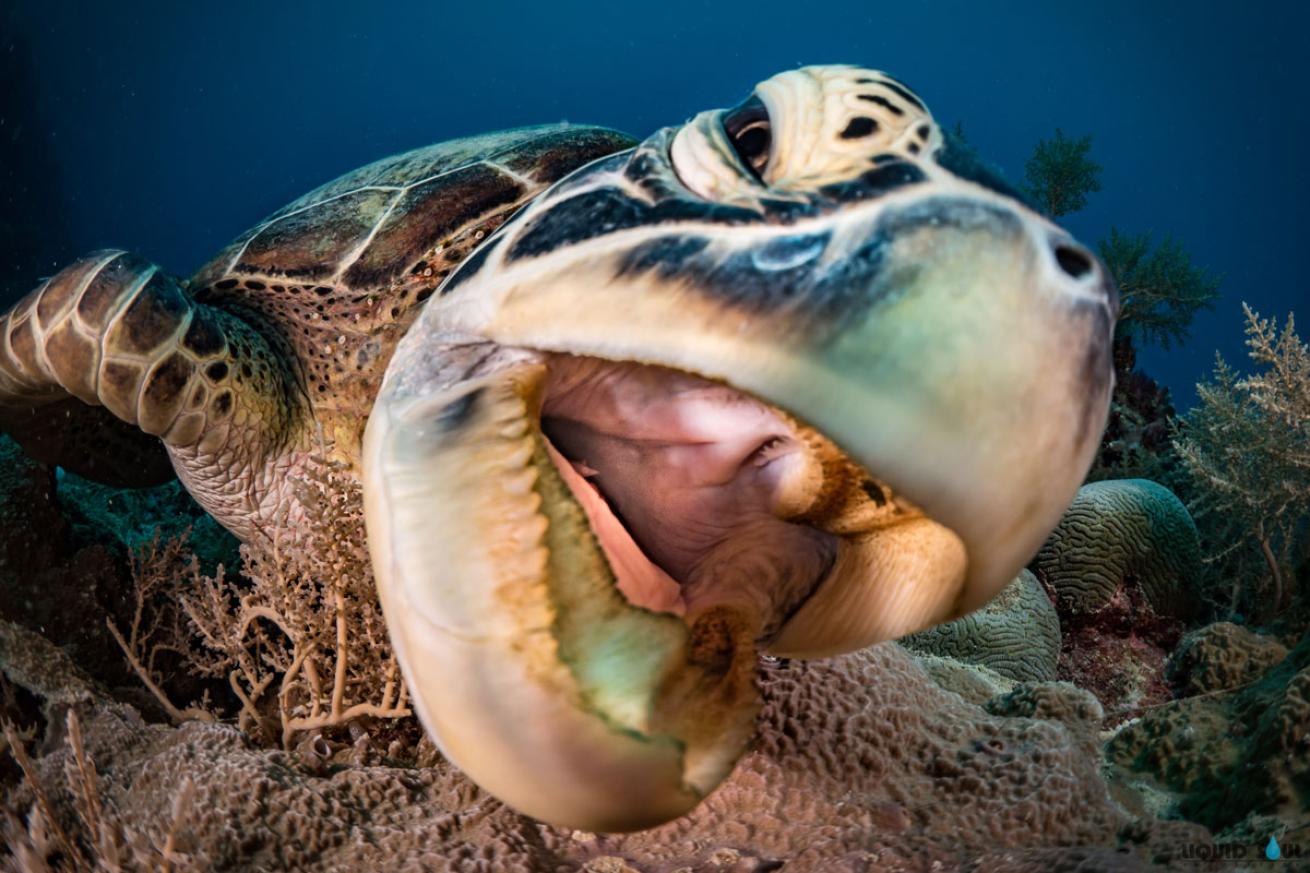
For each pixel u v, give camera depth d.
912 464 0.11
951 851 0.24
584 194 0.14
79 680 0.34
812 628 0.17
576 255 0.13
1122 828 0.25
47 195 4.01
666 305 0.12
